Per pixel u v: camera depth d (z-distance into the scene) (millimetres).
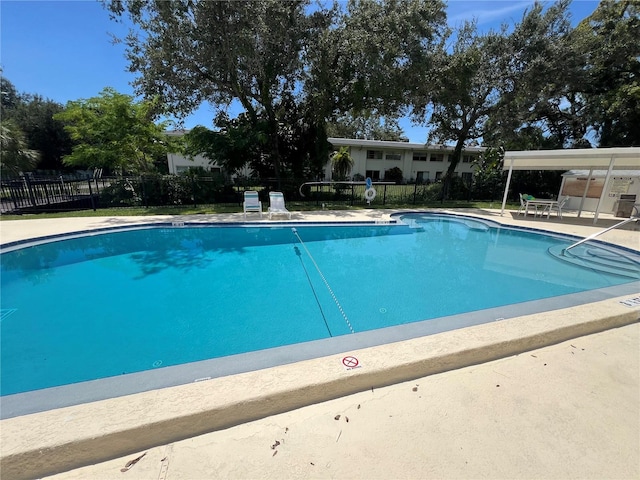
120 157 14773
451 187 16375
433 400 1823
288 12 9711
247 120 13820
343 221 9219
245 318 3904
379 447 1487
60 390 1834
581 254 6852
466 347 2168
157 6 9031
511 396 1857
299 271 5574
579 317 2672
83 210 10695
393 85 11320
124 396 1675
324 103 12523
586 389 1929
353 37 10664
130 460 1417
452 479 1327
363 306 4254
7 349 3238
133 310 4078
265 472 1350
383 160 26547
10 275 5230
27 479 1349
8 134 16578
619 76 14414
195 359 3135
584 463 1418
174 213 10281
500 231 9227
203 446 1491
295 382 1777
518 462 1415
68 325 3707
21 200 10695
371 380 1919
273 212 9195
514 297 4562
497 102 14594
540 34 12977
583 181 12094
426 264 6109
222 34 9359
